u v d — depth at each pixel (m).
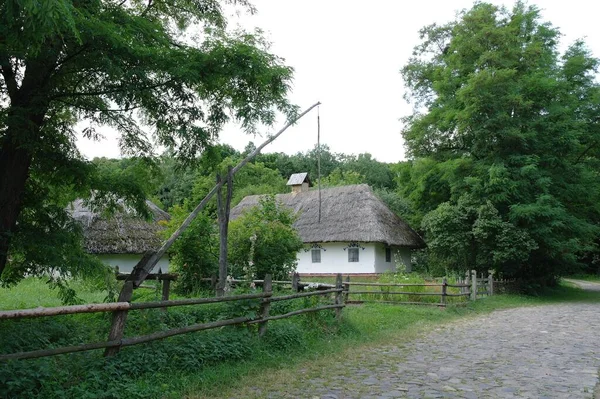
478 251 23.70
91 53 7.17
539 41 26.20
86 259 8.75
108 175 9.59
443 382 6.74
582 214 26.70
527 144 23.11
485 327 12.75
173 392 5.61
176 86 8.36
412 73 29.55
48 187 9.50
